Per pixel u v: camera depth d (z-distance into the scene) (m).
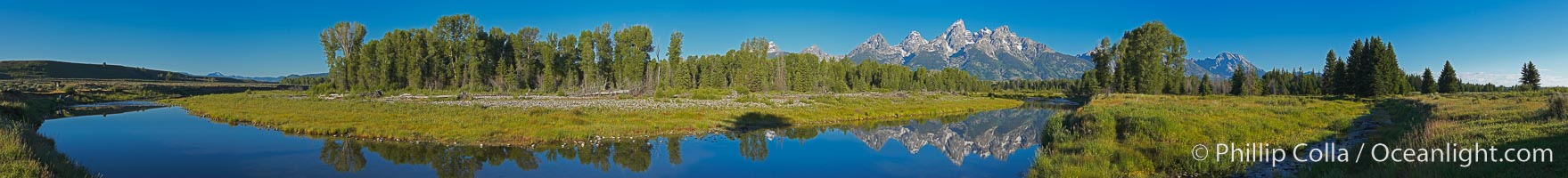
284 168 17.50
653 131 26.53
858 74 144.50
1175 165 15.60
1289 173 14.30
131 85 119.44
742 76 99.31
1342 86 75.69
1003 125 34.81
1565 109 17.50
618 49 79.81
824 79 113.88
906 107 47.72
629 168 18.19
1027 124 35.28
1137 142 19.27
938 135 27.42
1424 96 56.75
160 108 47.06
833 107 44.50
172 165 17.88
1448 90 85.62
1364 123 28.23
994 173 16.81
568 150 21.09
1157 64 70.81
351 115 32.00
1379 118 31.53
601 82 78.31
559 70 80.31
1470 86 109.56
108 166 17.58
